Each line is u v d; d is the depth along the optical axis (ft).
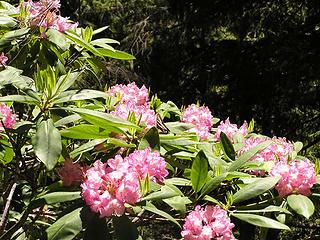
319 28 11.34
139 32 13.46
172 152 2.78
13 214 3.26
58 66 3.22
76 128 2.38
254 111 12.00
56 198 2.20
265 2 11.96
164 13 13.46
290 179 2.61
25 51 3.19
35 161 2.96
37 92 2.53
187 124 3.10
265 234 3.15
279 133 11.79
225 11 12.22
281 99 11.57
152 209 2.12
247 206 2.60
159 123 2.92
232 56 12.00
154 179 2.26
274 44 11.65
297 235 10.25
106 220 2.23
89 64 4.04
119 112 2.73
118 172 2.08
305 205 2.50
